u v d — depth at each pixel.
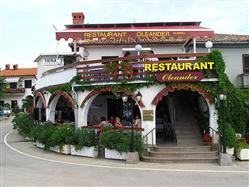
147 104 19.95
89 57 27.77
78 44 27.31
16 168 16.75
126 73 20.38
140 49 24.17
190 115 22.27
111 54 27.70
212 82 19.69
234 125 20.31
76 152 20.94
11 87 72.69
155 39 27.22
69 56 31.25
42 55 32.69
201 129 21.19
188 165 17.42
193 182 13.52
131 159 18.02
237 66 24.64
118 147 18.64
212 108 19.75
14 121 36.88
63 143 21.59
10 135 32.94
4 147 25.06
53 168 16.73
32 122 29.88
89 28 26.94
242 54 24.77
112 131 19.83
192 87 19.70
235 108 20.22
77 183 13.37
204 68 19.50
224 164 17.31
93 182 13.55
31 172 15.68
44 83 28.16
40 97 29.50
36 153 22.06
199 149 19.14
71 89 22.84
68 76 23.70
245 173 15.37
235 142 18.88
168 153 18.64
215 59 19.56
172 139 22.39
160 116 25.02
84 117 22.34
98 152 20.44
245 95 20.72
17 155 21.23
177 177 14.50
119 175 14.96
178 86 19.75
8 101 72.44
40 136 23.33
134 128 19.69
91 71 22.12
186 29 25.70
